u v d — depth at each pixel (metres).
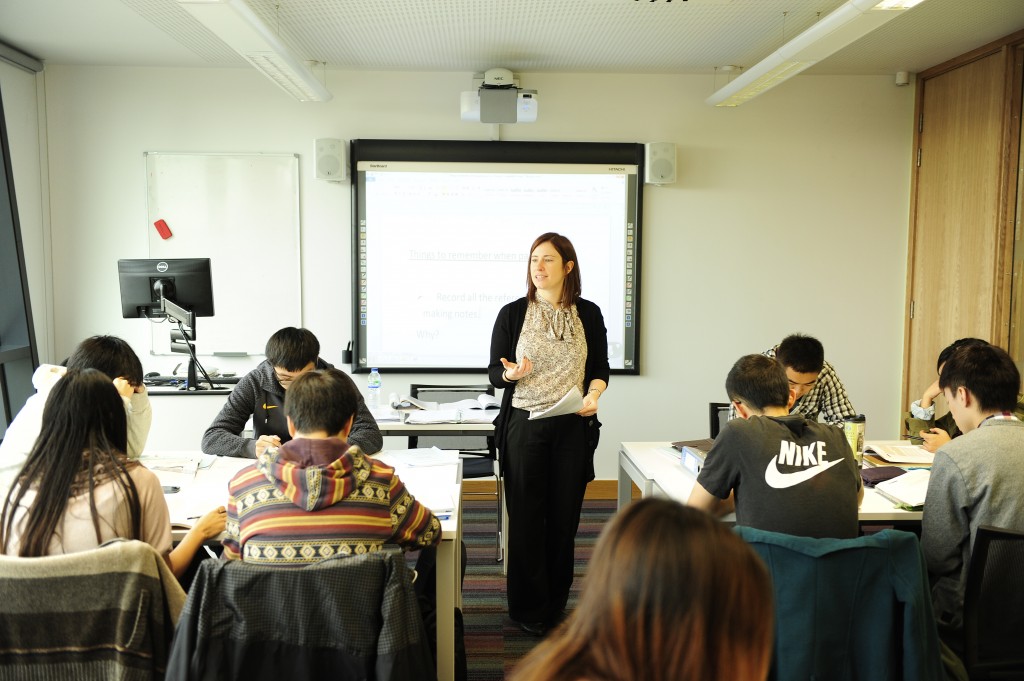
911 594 1.53
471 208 4.64
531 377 2.76
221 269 4.64
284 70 3.54
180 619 1.38
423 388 3.99
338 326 4.72
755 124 4.70
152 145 4.57
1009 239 3.97
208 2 2.66
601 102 4.65
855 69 4.57
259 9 3.46
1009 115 3.91
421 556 2.21
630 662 0.67
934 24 3.74
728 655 0.66
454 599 2.08
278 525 1.57
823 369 2.98
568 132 4.66
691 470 2.62
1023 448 1.89
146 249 4.61
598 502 4.71
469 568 3.61
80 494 1.63
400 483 1.73
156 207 4.59
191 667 1.35
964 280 4.26
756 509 1.82
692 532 0.68
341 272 4.69
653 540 0.68
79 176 4.55
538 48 4.11
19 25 3.77
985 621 1.77
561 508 2.81
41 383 2.24
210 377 4.29
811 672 1.55
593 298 4.72
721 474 1.91
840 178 4.74
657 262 4.74
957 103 4.32
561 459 2.78
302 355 2.62
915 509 2.25
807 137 4.71
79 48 4.16
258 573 1.38
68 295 4.59
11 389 4.15
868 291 4.81
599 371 2.88
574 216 4.67
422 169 4.60
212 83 4.57
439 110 4.62
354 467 1.64
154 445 3.83
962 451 1.93
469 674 2.61
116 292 4.61
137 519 1.67
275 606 1.39
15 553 1.62
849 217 4.77
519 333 2.82
